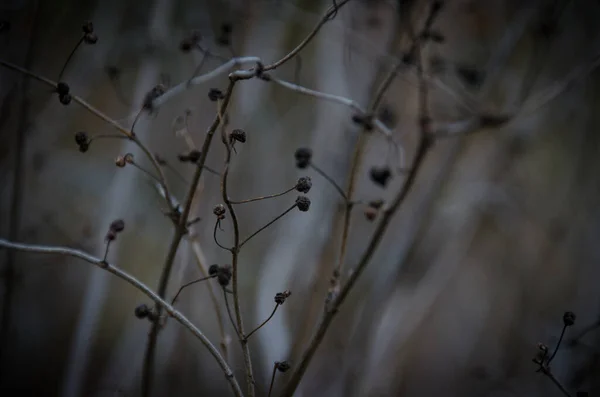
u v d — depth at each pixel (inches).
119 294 117.2
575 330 114.5
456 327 138.1
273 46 117.0
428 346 135.9
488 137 127.6
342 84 109.3
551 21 102.3
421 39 72.7
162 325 60.4
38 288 113.5
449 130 80.9
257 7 111.2
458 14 127.7
